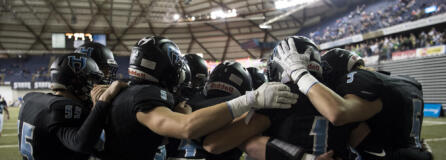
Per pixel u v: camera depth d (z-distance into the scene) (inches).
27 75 1422.2
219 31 1385.3
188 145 88.7
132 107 59.7
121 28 1382.9
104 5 1226.0
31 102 78.0
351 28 959.6
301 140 61.3
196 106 82.4
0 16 1222.3
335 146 62.1
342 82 69.4
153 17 1321.4
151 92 60.7
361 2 1023.6
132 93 61.4
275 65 70.6
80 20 1309.1
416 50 655.8
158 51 68.2
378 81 69.1
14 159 207.0
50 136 70.4
